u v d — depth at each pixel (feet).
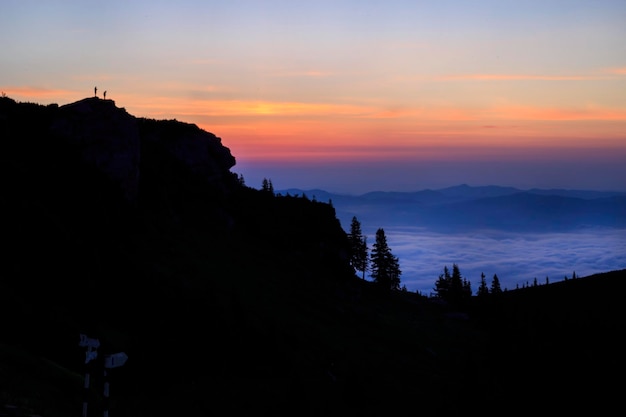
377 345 280.31
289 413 162.30
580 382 255.70
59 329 126.93
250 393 166.91
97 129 261.44
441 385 240.94
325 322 286.25
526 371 273.33
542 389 246.68
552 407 225.76
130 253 218.79
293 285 323.37
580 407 225.97
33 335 119.34
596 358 291.99
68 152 243.60
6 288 130.52
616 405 225.97
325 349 242.58
